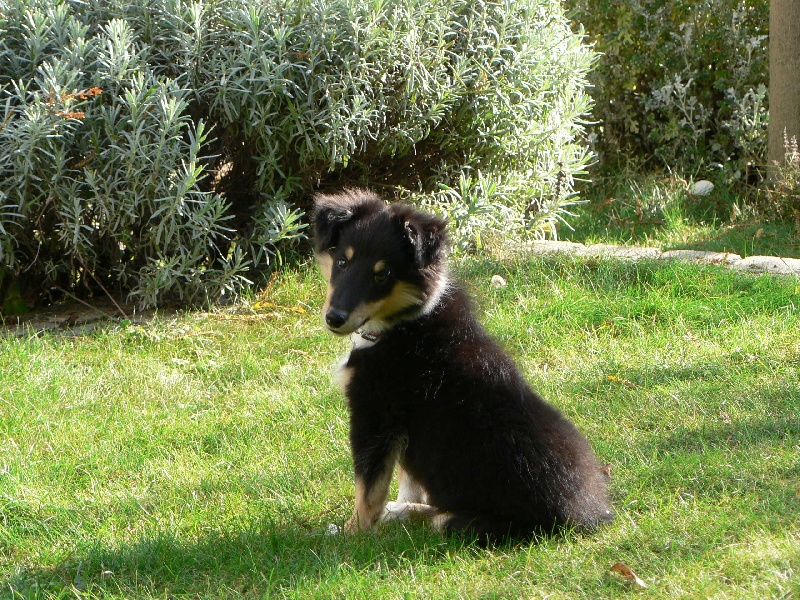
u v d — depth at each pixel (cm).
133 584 278
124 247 374
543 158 407
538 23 395
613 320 360
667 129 509
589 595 266
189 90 361
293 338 358
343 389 291
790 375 329
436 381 284
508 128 392
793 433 307
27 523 295
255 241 374
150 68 363
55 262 374
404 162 397
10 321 369
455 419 282
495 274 383
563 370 341
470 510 282
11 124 351
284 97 366
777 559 269
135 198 356
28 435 320
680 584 266
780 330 350
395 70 376
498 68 389
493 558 276
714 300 364
